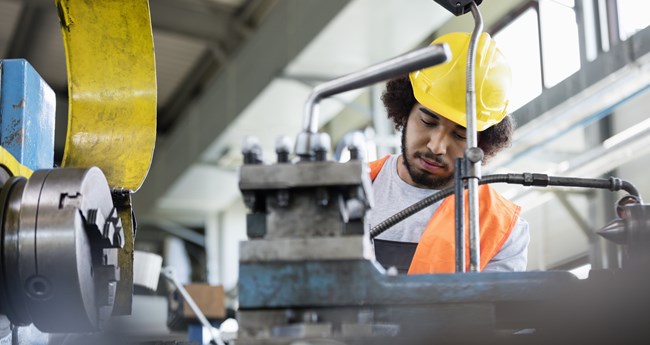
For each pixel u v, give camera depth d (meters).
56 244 1.20
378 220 2.21
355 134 1.14
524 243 2.14
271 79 7.76
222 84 9.28
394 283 1.08
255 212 1.11
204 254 12.77
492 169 5.61
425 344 1.07
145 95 1.72
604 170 5.16
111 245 1.30
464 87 2.16
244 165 1.08
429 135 2.18
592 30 5.25
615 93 4.81
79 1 1.68
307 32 7.01
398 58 1.17
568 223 5.59
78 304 1.23
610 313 1.10
